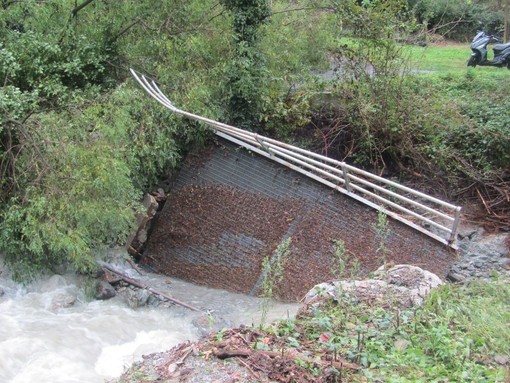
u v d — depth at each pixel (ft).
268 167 32.96
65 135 27.20
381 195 37.81
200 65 37.11
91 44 35.06
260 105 38.11
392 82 39.58
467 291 23.49
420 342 17.31
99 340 23.91
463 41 70.28
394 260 29.91
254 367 15.03
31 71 32.63
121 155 28.71
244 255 32.78
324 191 31.58
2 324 24.31
